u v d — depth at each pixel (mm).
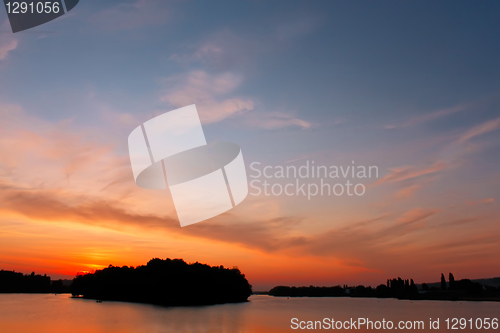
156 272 199500
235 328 74875
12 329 66062
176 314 108438
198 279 190125
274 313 117688
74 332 63875
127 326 74500
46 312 105000
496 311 134875
